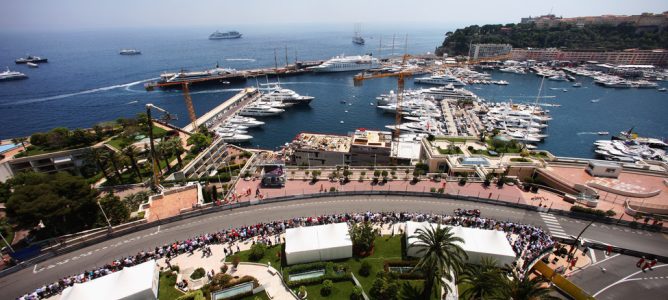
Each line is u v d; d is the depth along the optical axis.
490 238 54.19
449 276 43.59
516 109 185.50
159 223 66.50
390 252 56.50
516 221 66.62
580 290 46.38
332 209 71.62
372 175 87.81
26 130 168.25
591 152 144.12
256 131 170.62
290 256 53.03
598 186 78.25
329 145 122.38
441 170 92.88
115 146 100.75
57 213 58.91
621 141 145.12
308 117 189.62
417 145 122.06
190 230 64.62
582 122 179.62
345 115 192.12
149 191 80.44
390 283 46.19
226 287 48.66
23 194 59.25
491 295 38.50
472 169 85.88
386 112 195.75
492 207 71.81
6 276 53.31
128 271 47.78
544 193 77.62
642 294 48.81
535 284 39.84
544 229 64.00
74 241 59.72
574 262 53.94
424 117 171.62
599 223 65.88
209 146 110.94
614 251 57.16
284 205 73.44
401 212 69.94
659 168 88.69
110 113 196.88
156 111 199.62
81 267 55.06
